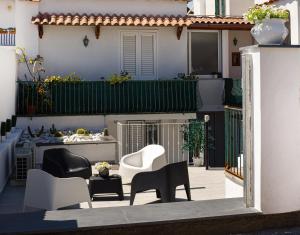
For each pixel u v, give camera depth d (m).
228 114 8.13
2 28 16.31
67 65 16.72
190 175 11.62
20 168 10.26
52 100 15.45
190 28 17.70
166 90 16.33
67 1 16.73
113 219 5.31
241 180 7.37
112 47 17.03
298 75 5.75
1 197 9.06
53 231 4.97
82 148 13.60
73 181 7.02
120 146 13.91
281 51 5.68
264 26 5.83
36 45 16.38
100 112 15.80
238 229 5.55
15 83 14.95
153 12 17.45
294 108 5.74
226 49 18.36
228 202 6.12
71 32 16.73
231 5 20.73
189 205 5.96
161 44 17.38
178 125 16.12
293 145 5.75
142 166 10.42
